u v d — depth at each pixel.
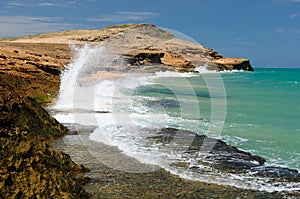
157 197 6.63
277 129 13.75
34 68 23.58
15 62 23.95
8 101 9.55
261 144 11.44
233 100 24.23
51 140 10.39
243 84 41.88
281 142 11.72
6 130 6.55
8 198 5.46
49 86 20.42
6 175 5.63
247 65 80.25
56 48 44.47
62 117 13.65
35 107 10.83
